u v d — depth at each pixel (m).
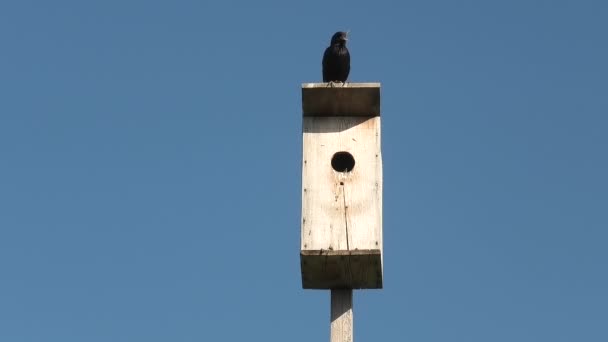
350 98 11.47
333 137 11.71
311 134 11.72
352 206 11.30
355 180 11.45
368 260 10.76
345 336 10.96
